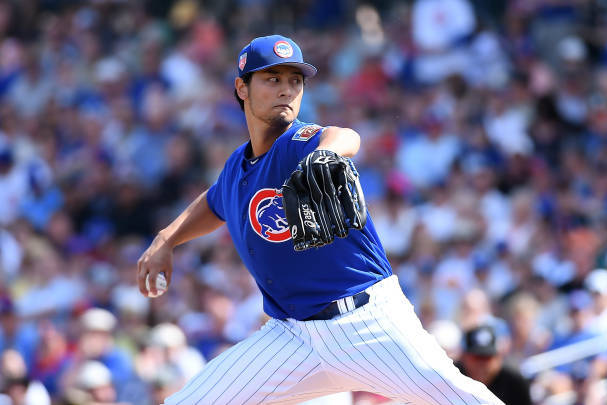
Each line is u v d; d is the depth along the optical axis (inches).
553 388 901.2
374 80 1736.0
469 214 1320.1
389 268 480.7
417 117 1595.7
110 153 1796.3
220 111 1780.3
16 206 1739.7
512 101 1587.1
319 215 397.1
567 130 1542.8
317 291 463.2
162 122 1798.7
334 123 1649.9
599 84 1636.3
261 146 478.9
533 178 1405.0
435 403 450.3
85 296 1373.0
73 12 2223.2
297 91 470.9
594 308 974.4
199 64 1967.3
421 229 1269.7
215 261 1375.5
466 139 1519.4
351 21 2003.0
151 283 526.3
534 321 1049.5
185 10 2139.5
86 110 1919.3
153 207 1643.7
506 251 1251.2
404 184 1460.4
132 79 1961.1
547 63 1795.0
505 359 763.4
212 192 524.4
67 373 1073.5
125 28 2146.9
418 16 1763.0
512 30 1800.0
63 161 1828.2
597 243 1195.3
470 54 1723.7
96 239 1604.3
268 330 491.5
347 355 461.1
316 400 714.8
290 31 2048.5
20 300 1389.0
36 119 1958.7
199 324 1174.3
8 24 2288.4
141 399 1008.2
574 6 1807.3
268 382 479.2
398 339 454.3
